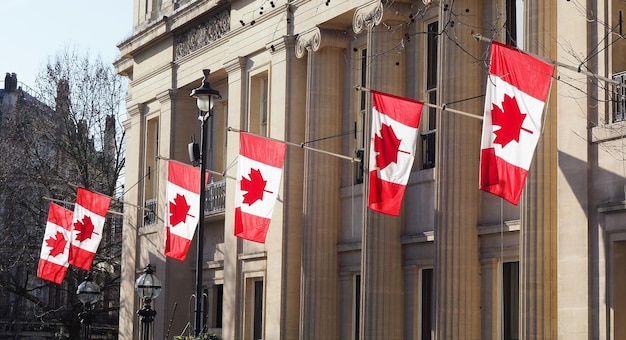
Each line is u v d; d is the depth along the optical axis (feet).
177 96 144.15
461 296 89.71
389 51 101.09
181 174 113.19
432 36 100.07
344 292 108.99
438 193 91.81
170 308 141.28
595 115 77.00
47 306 197.67
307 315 109.19
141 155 154.40
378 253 99.35
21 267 232.94
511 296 88.94
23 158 196.54
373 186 81.87
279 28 118.62
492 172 67.92
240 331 124.26
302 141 116.26
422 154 100.37
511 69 67.10
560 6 79.87
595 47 77.30
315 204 109.91
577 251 76.95
